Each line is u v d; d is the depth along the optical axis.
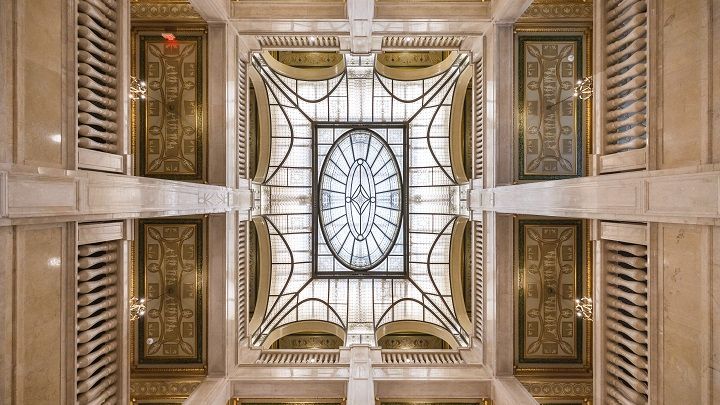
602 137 6.42
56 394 4.91
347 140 15.41
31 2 4.53
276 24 10.11
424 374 9.83
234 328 10.45
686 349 4.75
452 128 13.83
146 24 10.42
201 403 8.48
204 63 10.41
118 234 6.09
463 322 13.23
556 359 10.46
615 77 6.27
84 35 5.64
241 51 11.01
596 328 6.48
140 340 10.53
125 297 6.25
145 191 6.16
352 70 14.35
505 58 9.98
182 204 7.33
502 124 10.01
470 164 13.67
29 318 4.48
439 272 14.42
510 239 10.02
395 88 14.64
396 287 14.95
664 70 5.14
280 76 14.03
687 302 4.72
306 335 15.30
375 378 9.55
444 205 14.34
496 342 9.85
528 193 8.03
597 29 6.46
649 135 5.26
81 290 5.50
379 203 15.62
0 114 4.14
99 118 6.15
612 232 6.07
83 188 4.88
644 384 5.71
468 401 9.66
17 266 4.29
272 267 14.25
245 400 9.78
